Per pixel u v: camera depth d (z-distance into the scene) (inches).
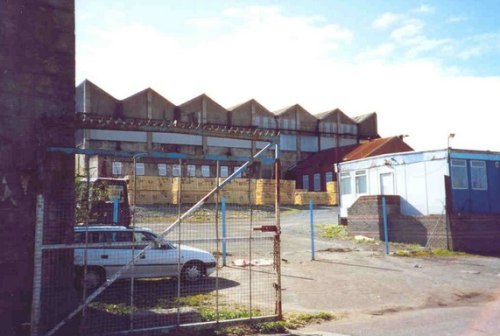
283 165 2504.9
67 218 292.7
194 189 1482.5
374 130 2839.6
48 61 291.7
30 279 275.7
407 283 519.2
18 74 279.7
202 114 2329.0
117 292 434.6
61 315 280.1
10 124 274.4
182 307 370.0
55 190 288.7
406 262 685.3
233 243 783.7
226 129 319.0
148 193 1424.7
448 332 314.8
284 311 373.4
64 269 288.8
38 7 291.0
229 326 311.7
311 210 704.4
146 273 471.2
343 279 537.3
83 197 577.0
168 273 482.0
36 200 281.3
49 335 262.4
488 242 882.1
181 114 2277.3
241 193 1588.3
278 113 2628.0
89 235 460.4
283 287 484.1
